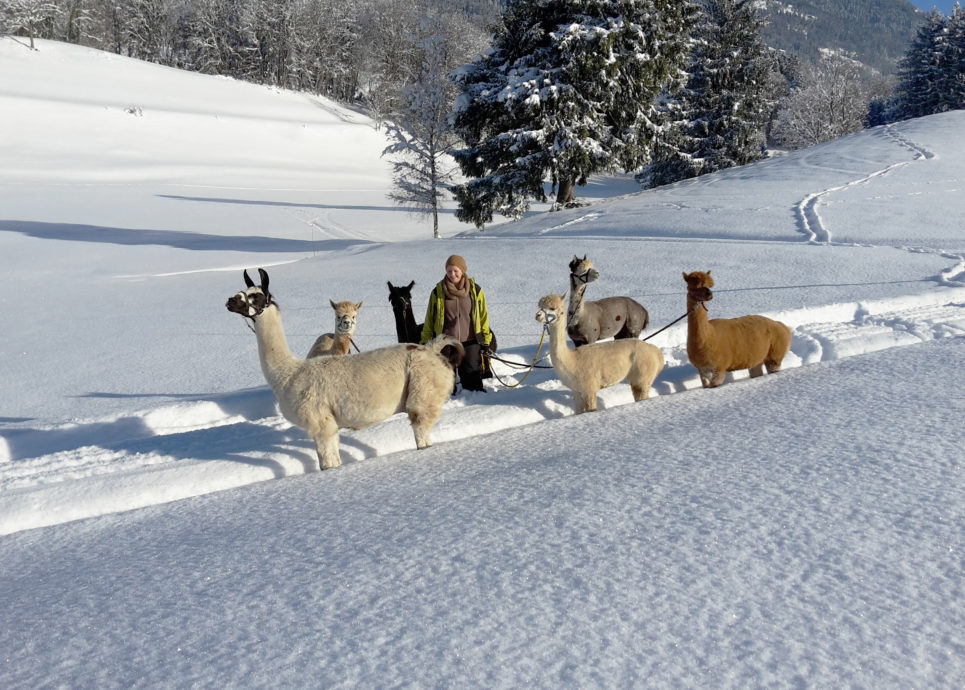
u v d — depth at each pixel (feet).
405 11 322.55
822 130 231.50
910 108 239.09
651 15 100.68
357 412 17.97
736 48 157.28
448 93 117.08
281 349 18.38
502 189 103.60
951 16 231.30
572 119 98.84
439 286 24.48
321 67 349.41
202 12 356.18
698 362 23.06
